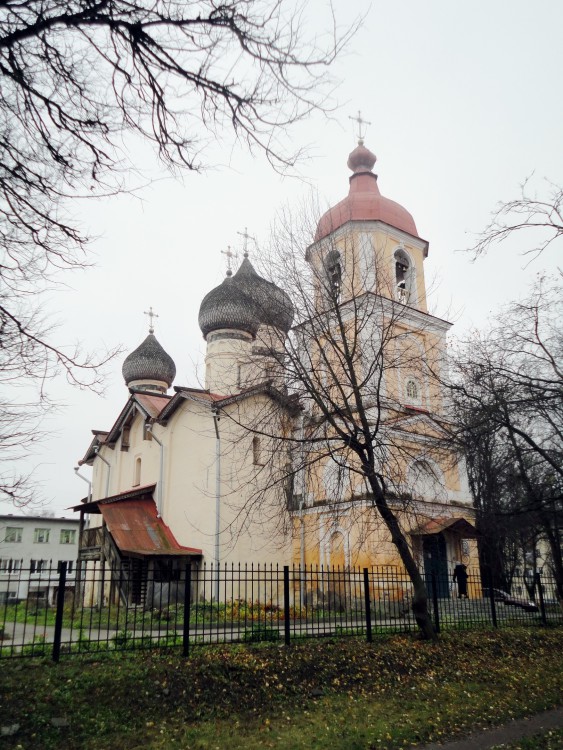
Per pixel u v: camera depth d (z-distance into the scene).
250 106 5.61
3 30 5.57
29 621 17.14
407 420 21.78
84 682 8.82
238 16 5.27
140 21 5.39
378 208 25.56
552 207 9.81
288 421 15.75
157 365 35.62
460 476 24.14
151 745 7.50
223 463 22.30
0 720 7.56
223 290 29.27
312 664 10.99
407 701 9.96
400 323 24.06
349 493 20.34
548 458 12.35
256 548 22.45
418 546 20.94
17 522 48.31
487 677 11.86
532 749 7.83
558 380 11.40
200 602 20.22
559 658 14.27
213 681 9.66
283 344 14.69
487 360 12.14
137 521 23.80
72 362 7.95
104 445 32.25
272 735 8.12
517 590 27.66
